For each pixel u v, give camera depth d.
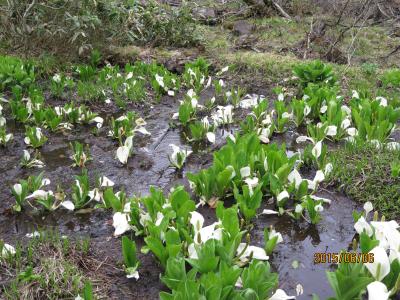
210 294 0.98
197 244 1.19
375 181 1.69
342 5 4.74
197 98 2.59
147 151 2.07
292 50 3.83
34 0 2.88
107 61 3.31
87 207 1.57
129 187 1.74
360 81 3.01
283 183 1.61
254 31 4.46
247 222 1.46
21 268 1.24
